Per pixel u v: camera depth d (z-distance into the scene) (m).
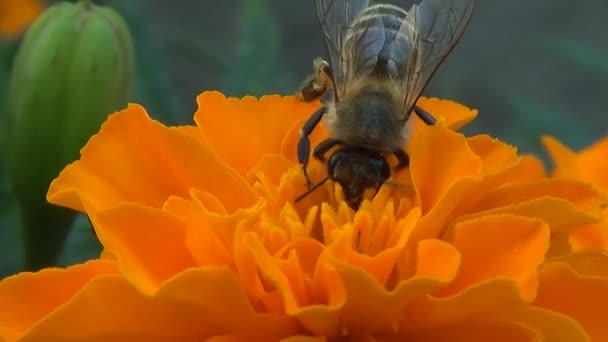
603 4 0.31
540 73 0.31
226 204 0.10
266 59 0.14
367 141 0.10
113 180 0.10
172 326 0.09
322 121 0.11
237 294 0.09
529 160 0.11
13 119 0.12
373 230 0.09
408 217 0.09
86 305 0.09
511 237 0.09
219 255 0.09
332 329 0.09
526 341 0.09
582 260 0.10
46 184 0.12
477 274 0.09
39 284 0.09
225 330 0.09
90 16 0.12
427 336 0.09
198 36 0.31
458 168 0.10
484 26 0.32
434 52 0.11
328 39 0.11
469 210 0.10
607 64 0.19
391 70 0.11
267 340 0.09
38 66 0.12
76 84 0.12
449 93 0.23
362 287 0.09
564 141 0.18
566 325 0.09
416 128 0.11
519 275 0.09
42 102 0.12
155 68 0.15
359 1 0.11
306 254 0.09
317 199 0.10
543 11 0.32
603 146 0.12
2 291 0.09
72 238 0.14
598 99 0.30
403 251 0.09
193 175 0.10
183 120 0.15
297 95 0.11
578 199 0.10
